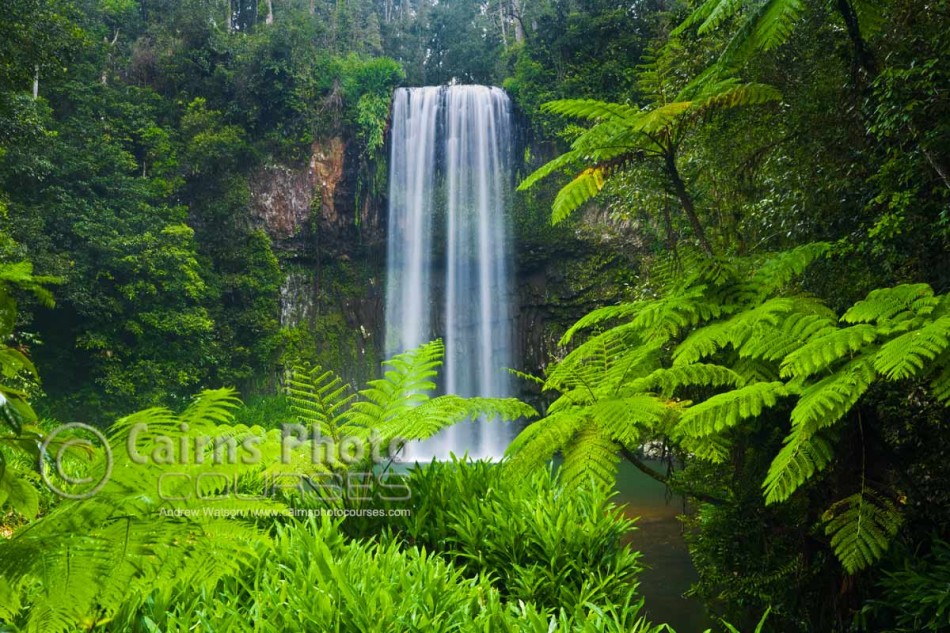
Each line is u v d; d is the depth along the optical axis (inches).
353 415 143.0
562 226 993.5
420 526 139.8
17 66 511.2
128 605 77.3
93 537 55.1
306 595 89.9
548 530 137.1
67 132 853.2
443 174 1079.0
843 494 142.2
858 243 188.2
